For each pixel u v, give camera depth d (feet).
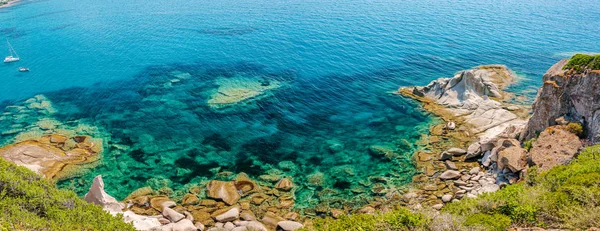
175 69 223.10
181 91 188.03
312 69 216.95
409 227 63.46
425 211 69.72
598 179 64.95
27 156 123.75
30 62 246.27
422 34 287.89
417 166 118.11
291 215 96.37
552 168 86.69
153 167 122.01
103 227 64.80
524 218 60.90
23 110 170.50
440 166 117.19
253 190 107.76
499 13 362.94
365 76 204.23
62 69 229.45
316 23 333.83
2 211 57.98
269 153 129.90
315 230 70.64
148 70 222.69
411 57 234.38
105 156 128.26
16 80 213.66
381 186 108.99
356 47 258.37
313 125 150.51
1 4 512.63
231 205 100.68
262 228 88.43
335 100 174.40
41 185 72.38
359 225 65.72
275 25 331.16
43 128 149.89
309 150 131.75
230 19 360.89
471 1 437.58
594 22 313.32
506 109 150.61
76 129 148.77
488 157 114.52
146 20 366.43
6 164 76.13
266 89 187.83
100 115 162.71
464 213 69.26
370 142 135.44
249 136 142.10
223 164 123.34
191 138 141.28
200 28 327.67
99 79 209.97
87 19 380.78
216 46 269.85
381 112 160.35
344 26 319.27
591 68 104.47
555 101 112.68
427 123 147.23
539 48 244.01
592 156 87.04
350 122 152.25
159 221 91.15
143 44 280.92
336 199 103.71
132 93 187.93
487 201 69.36
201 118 157.69
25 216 58.65
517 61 219.61
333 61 230.48
